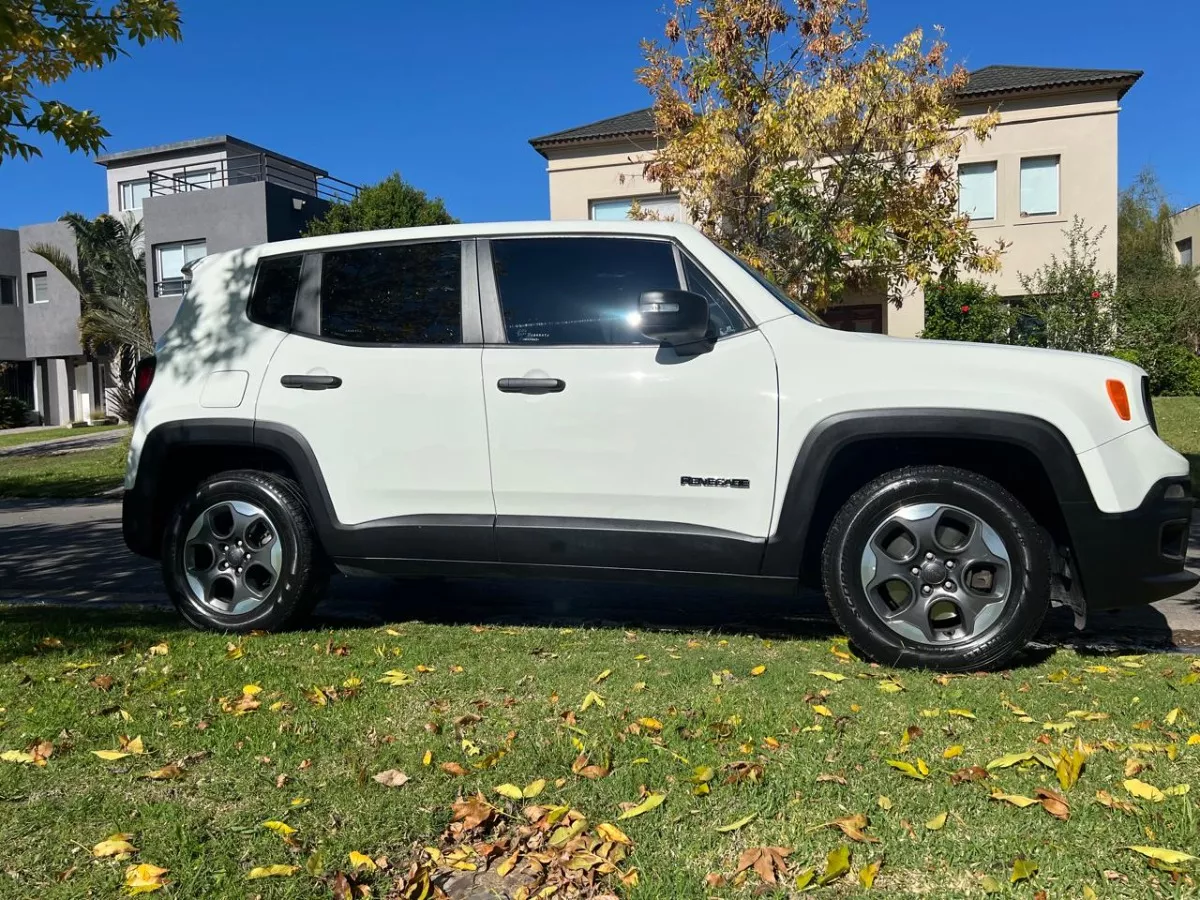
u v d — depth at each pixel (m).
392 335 4.16
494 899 2.03
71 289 32.25
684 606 5.12
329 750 2.78
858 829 2.24
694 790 2.46
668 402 3.77
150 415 4.38
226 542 4.38
